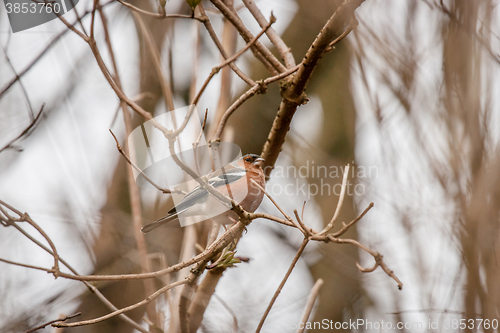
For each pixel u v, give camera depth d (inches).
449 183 303.6
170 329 313.3
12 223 239.3
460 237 294.5
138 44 478.3
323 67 589.0
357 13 323.3
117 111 327.9
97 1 227.3
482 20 292.5
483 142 290.2
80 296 468.8
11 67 298.8
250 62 590.2
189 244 337.1
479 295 286.4
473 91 291.6
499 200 285.7
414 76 312.8
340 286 553.3
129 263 481.7
